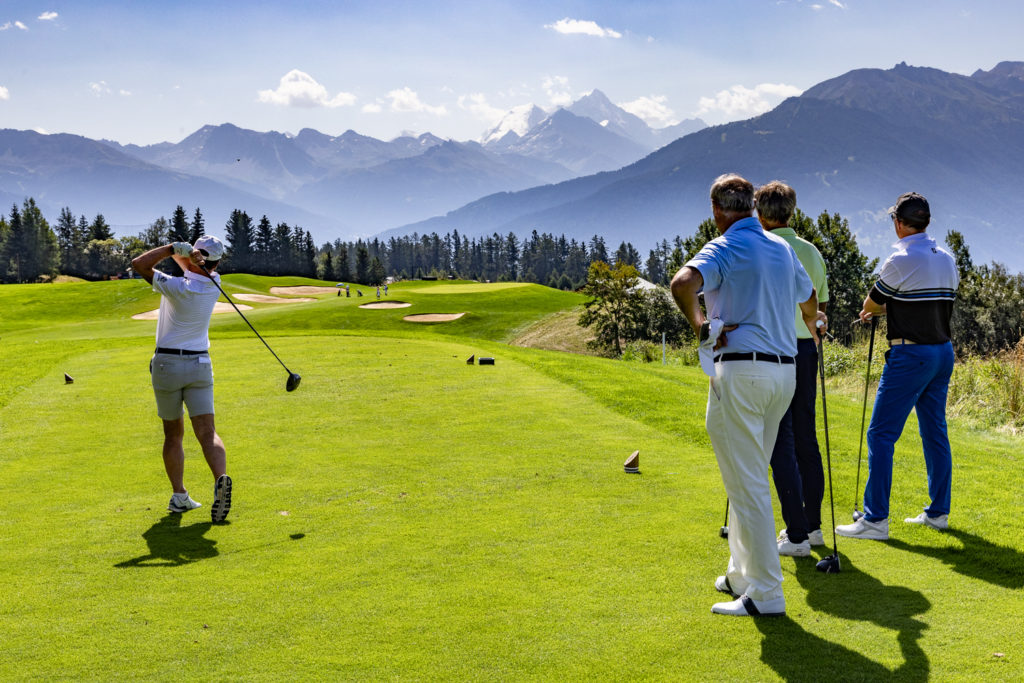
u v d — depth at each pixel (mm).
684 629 3771
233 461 7340
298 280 92375
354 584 4375
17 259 143500
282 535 5281
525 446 7773
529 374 12258
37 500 6211
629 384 11336
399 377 12000
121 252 157250
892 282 5336
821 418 9578
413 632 3750
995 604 4059
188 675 3352
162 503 6125
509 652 3533
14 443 8141
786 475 4934
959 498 6168
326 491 6324
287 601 4148
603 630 3758
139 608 4078
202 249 6074
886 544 5164
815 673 3311
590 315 47719
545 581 4387
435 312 56031
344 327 49969
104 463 7379
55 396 10742
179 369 5938
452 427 8664
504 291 67438
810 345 5152
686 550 4883
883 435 5312
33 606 4117
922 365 5207
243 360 14094
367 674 3342
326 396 10531
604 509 5742
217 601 4164
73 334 38062
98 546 5113
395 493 6230
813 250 5309
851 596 4219
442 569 4590
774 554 3961
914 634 3699
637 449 7652
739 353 4039
